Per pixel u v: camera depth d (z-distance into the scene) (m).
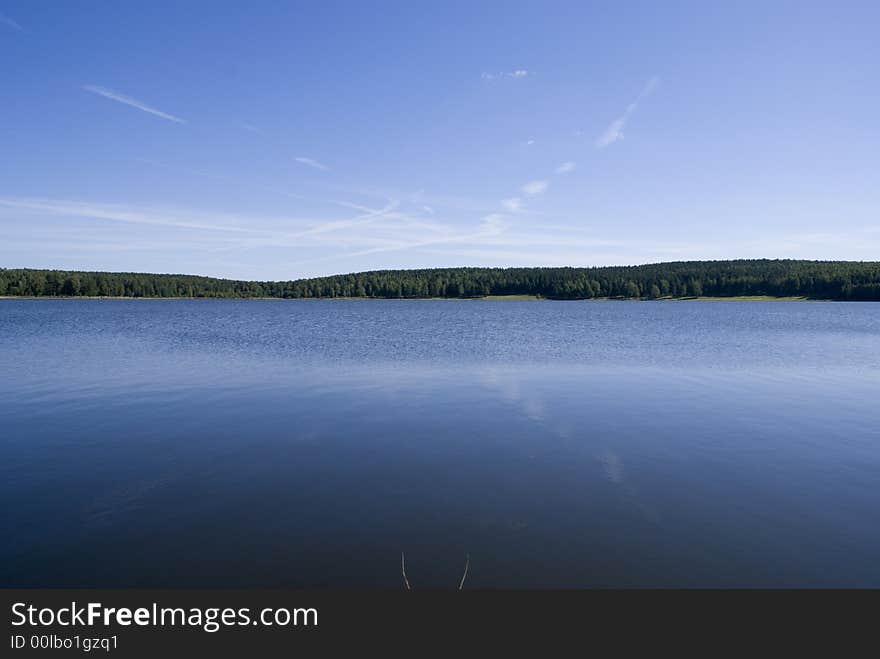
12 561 9.90
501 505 12.23
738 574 9.58
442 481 13.68
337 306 145.38
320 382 27.22
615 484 13.52
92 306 127.31
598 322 80.00
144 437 17.45
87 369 31.09
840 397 24.31
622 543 10.55
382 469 14.55
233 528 11.12
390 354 38.81
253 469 14.54
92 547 10.38
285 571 9.63
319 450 16.17
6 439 17.19
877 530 11.12
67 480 13.74
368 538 10.73
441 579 9.42
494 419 19.91
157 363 33.66
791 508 12.16
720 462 15.26
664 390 25.69
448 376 29.19
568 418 20.14
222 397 23.50
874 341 50.59
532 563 9.87
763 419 20.16
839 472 14.49
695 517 11.67
